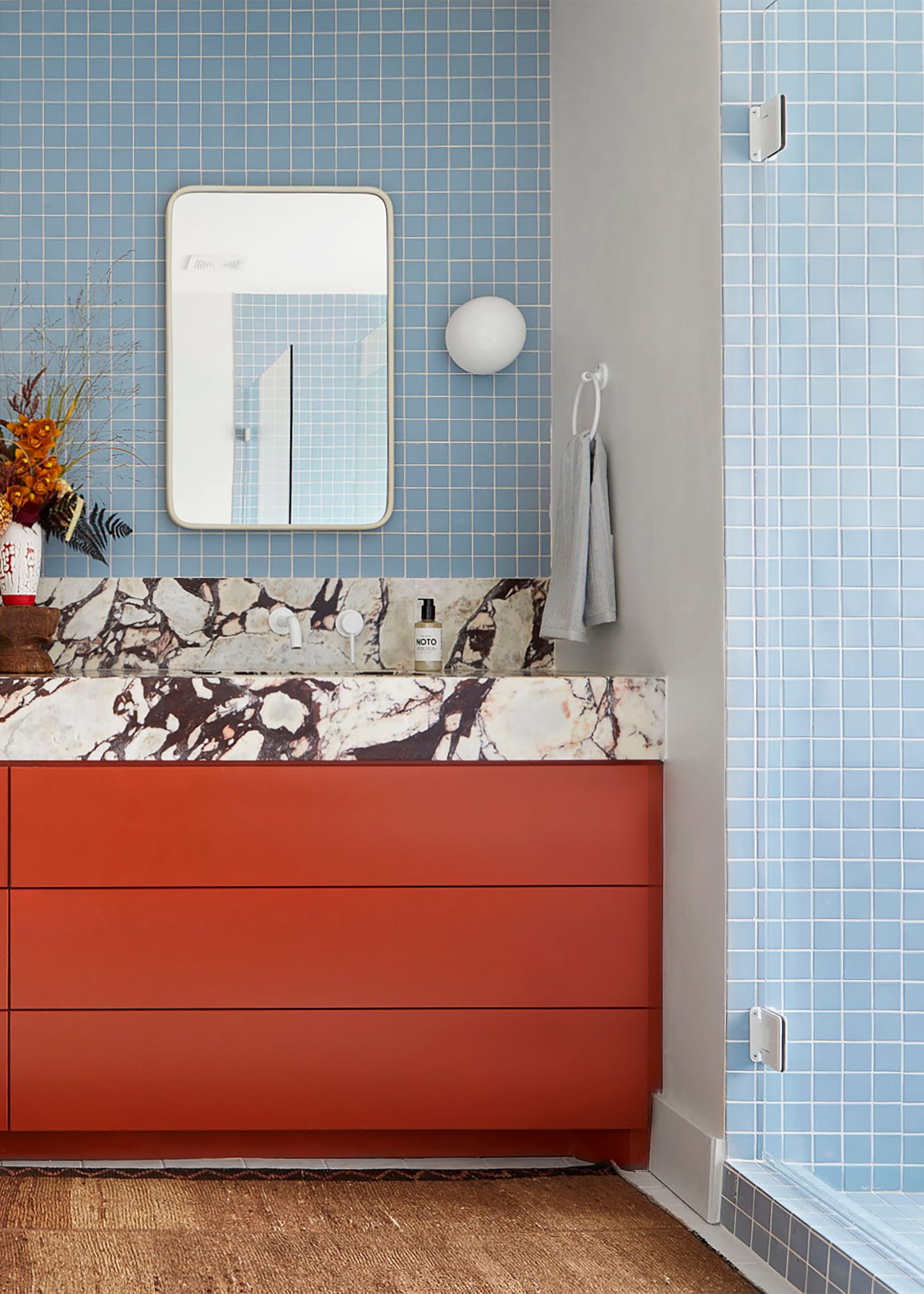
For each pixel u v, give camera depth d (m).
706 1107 2.08
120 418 2.87
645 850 2.28
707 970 2.08
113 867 2.21
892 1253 1.66
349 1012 2.24
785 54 1.96
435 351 2.93
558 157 2.90
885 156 1.89
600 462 2.54
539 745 2.26
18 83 2.87
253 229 2.87
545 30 2.93
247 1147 2.30
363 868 2.24
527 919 2.26
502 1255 1.90
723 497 2.00
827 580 1.96
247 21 2.89
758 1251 1.89
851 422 1.94
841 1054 1.93
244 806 2.22
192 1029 2.22
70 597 2.85
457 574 2.92
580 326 2.75
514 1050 2.26
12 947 2.20
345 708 2.23
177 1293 1.76
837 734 1.95
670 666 2.25
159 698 2.21
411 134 2.92
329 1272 1.83
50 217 2.87
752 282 2.00
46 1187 2.15
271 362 2.87
